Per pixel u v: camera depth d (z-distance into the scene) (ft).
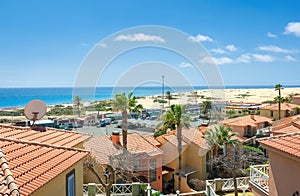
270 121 130.62
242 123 118.62
